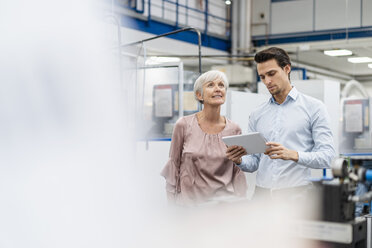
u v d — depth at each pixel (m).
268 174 1.83
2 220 1.22
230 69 8.01
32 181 1.31
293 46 7.97
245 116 3.76
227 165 1.85
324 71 9.64
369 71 9.94
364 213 1.61
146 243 1.28
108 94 1.74
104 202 1.42
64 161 1.40
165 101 3.47
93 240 1.28
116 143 1.68
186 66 8.27
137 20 6.45
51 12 1.42
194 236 1.33
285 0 8.36
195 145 1.86
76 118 1.49
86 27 1.57
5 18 1.32
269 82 1.78
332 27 7.97
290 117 1.80
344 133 4.69
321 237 1.12
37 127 1.36
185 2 7.59
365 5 7.68
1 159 1.28
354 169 1.20
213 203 1.46
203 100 1.88
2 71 1.33
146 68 3.39
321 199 1.12
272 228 1.21
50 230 1.27
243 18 8.38
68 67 1.46
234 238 1.28
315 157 1.66
